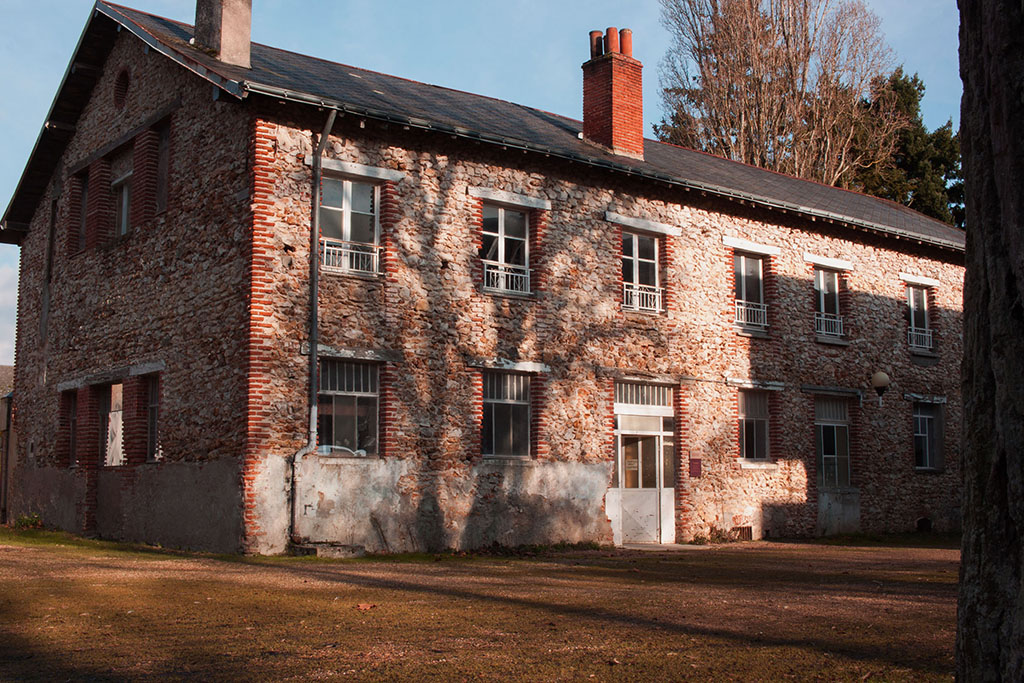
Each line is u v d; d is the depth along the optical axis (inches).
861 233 855.7
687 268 736.3
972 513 137.1
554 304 658.2
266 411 527.5
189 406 572.1
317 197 553.0
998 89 134.3
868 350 854.5
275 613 298.7
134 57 684.7
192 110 605.9
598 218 689.6
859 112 1498.5
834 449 824.3
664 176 704.4
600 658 222.4
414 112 609.9
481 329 620.1
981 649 132.9
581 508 654.5
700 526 717.9
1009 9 133.5
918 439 904.3
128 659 219.3
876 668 212.5
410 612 303.1
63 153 778.8
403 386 580.4
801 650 236.4
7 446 847.7
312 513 535.8
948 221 1579.7
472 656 224.1
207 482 548.1
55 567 423.5
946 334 930.7
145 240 637.9
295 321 543.8
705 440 729.6
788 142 1419.8
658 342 711.1
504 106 822.5
